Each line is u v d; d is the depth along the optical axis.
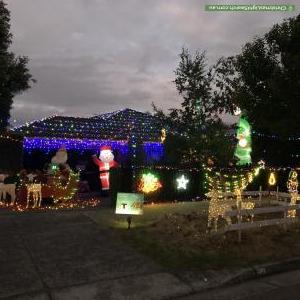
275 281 7.38
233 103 18.02
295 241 9.66
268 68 16.33
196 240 9.26
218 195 10.22
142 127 21.44
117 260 7.93
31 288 6.48
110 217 11.61
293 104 14.79
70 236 9.47
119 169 13.77
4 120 20.88
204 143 17.81
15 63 16.64
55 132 18.39
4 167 16.55
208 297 6.54
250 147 18.39
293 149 19.52
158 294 6.54
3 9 15.98
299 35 15.17
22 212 12.07
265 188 17.88
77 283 6.76
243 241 9.34
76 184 14.57
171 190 15.13
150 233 9.84
